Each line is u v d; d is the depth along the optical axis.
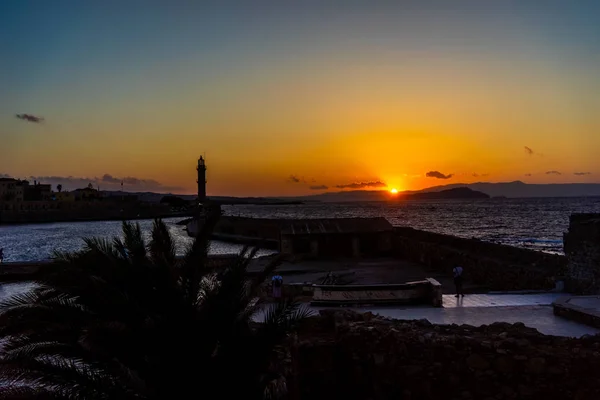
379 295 16.08
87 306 8.69
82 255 9.34
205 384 7.93
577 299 15.16
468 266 29.52
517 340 10.40
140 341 8.07
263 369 8.61
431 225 115.88
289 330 8.66
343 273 31.92
